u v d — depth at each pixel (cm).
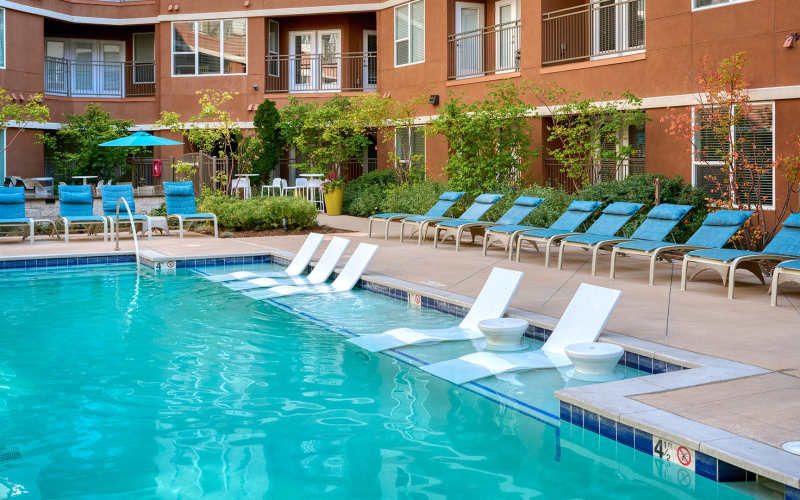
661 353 566
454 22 1914
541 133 1630
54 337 726
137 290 980
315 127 2031
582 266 1047
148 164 2355
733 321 679
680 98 1316
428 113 1986
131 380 588
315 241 1117
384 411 514
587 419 458
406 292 888
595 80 1499
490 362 620
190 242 1383
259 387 570
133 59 2622
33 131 2320
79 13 2430
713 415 428
